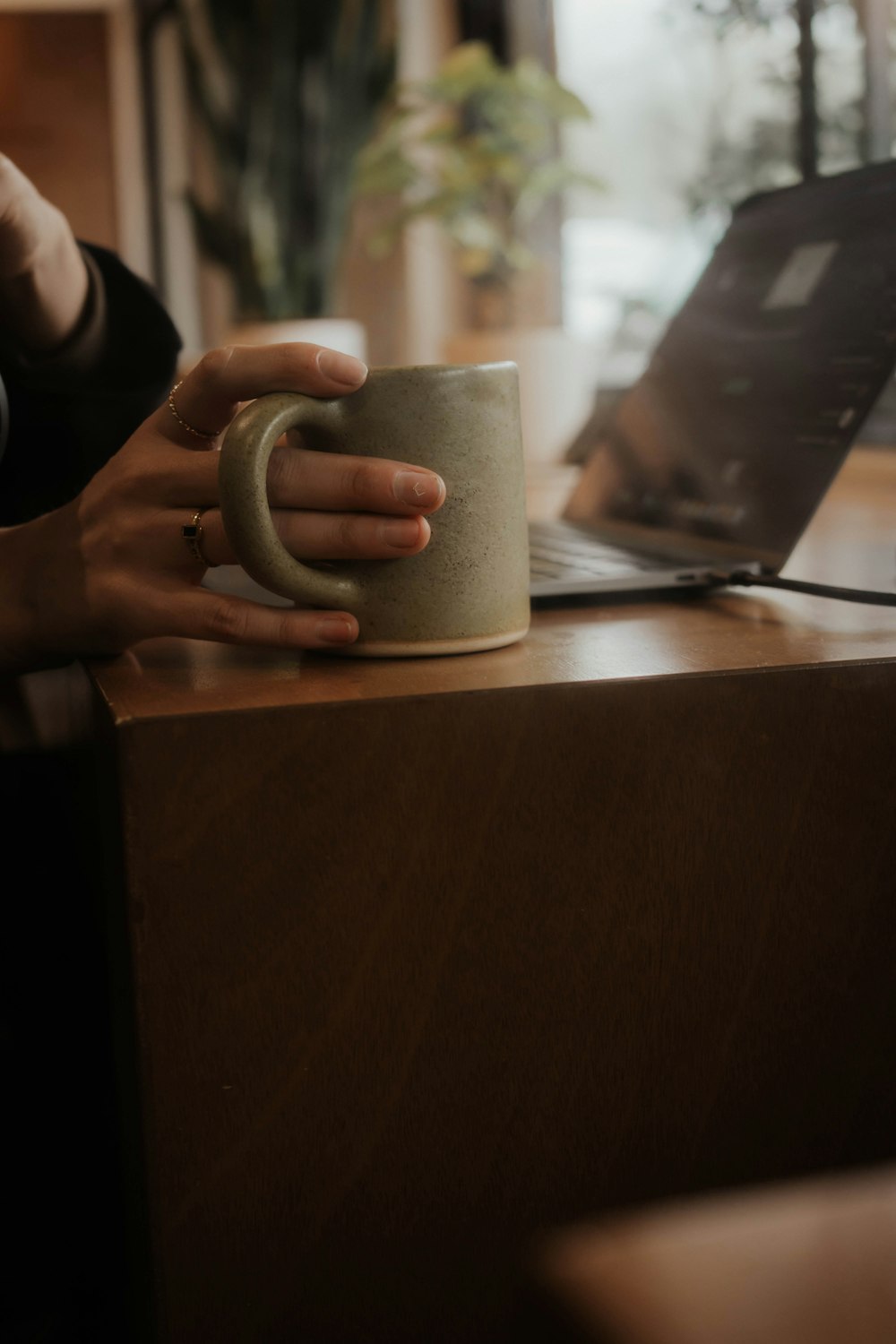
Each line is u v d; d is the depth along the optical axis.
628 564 0.82
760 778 0.58
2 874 0.93
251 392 0.59
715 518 0.86
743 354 0.92
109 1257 0.82
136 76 4.90
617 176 2.71
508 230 2.97
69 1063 0.91
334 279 3.42
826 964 0.60
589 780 0.55
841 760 0.59
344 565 0.60
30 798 0.93
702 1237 0.21
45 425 0.91
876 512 1.29
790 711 0.58
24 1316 0.78
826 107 1.84
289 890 0.53
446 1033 0.55
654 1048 0.58
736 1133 0.60
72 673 0.81
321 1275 0.55
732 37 2.12
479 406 0.59
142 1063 0.52
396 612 0.60
